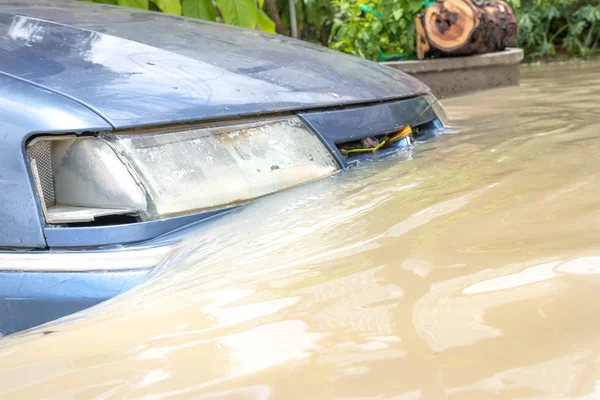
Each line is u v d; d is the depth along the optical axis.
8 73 1.17
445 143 1.68
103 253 1.02
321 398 0.37
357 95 1.67
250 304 0.58
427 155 1.50
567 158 1.21
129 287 0.94
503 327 0.42
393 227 0.81
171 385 0.42
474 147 1.53
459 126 2.02
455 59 4.42
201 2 3.09
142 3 2.93
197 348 0.49
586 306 0.43
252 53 1.68
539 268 0.53
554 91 3.34
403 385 0.36
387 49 5.86
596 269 0.51
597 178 0.96
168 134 1.17
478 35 4.46
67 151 1.11
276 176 1.29
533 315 0.43
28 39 1.35
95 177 1.09
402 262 0.62
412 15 5.22
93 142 1.09
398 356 0.40
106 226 1.04
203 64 1.45
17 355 0.57
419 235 0.74
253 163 1.27
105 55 1.33
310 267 0.68
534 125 1.86
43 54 1.27
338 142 1.49
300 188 1.28
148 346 0.51
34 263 1.04
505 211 0.80
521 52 4.63
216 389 0.40
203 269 0.82
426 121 1.93
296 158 1.37
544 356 0.37
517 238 0.65
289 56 1.78
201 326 0.54
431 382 0.36
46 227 1.06
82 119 1.09
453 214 0.83
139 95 1.20
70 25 1.50
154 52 1.43
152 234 1.06
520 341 0.39
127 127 1.11
